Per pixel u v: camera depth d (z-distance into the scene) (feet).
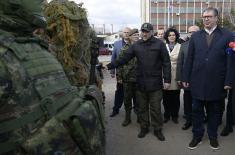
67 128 5.29
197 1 262.26
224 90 17.21
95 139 5.55
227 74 16.71
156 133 19.83
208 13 16.67
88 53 12.28
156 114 19.60
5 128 4.80
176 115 23.32
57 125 5.16
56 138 5.09
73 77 10.97
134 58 22.03
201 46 16.98
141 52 19.19
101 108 6.40
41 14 5.84
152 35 19.22
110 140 19.65
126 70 22.11
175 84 22.11
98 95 6.54
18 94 4.94
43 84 5.38
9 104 4.84
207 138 19.61
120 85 24.93
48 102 5.29
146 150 18.07
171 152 17.72
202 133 18.24
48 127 5.09
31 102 5.11
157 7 265.13
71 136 5.35
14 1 5.41
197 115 17.97
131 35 21.88
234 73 16.67
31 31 5.88
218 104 17.53
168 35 22.36
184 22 265.34
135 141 19.49
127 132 21.21
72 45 11.10
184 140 19.57
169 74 19.29
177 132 21.16
